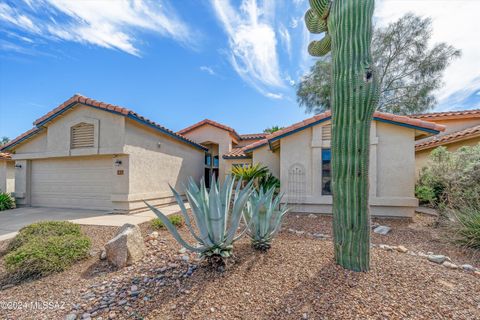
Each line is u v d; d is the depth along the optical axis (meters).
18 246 4.76
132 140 9.68
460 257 4.46
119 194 9.36
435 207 7.66
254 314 2.55
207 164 17.91
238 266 3.56
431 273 3.40
